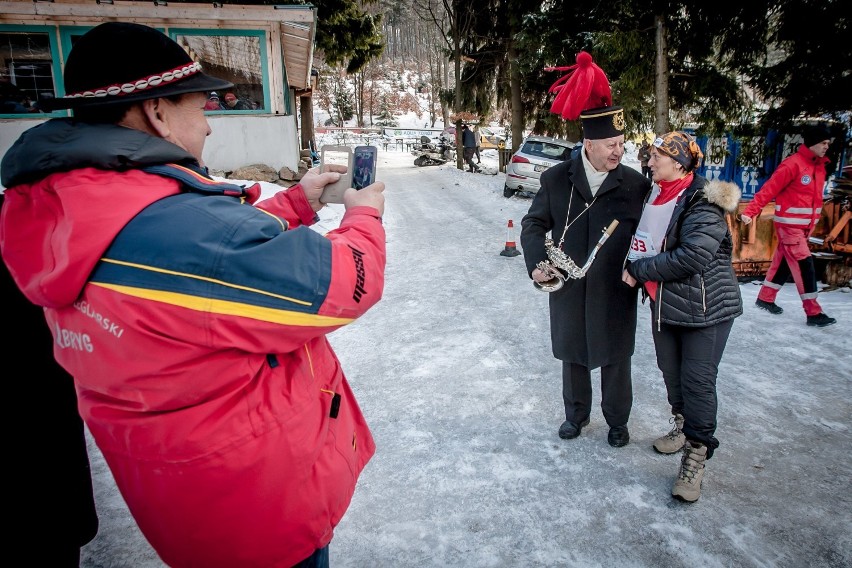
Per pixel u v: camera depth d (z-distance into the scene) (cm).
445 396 401
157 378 113
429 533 266
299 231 121
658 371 437
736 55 903
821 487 292
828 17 671
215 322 111
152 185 114
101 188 108
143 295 108
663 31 958
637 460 322
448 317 562
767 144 728
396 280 699
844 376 411
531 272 317
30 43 1067
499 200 1385
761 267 649
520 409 382
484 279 696
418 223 1095
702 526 267
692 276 281
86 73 115
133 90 116
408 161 2709
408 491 297
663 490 295
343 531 268
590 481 303
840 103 677
